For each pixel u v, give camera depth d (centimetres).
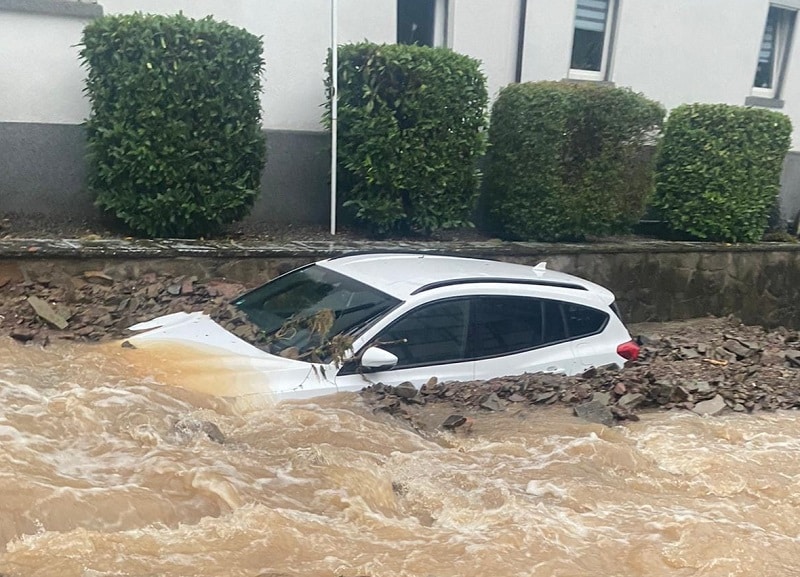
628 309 1102
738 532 435
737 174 1188
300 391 542
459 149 984
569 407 603
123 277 800
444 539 404
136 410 485
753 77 1402
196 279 819
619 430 577
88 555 344
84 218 930
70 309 727
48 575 325
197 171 865
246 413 517
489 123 1086
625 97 1053
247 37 873
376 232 1010
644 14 1263
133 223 862
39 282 766
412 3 1103
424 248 950
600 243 1104
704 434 584
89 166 873
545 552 396
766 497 492
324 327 582
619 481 498
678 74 1319
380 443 503
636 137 1072
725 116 1182
